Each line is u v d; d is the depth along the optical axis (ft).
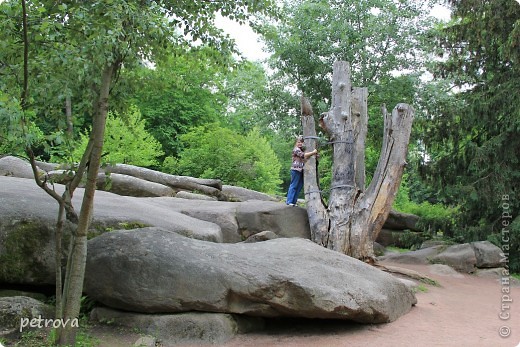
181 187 48.39
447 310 25.25
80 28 16.26
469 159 45.85
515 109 41.86
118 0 15.44
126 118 20.77
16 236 21.07
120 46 15.75
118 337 18.60
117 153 64.59
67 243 21.70
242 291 19.81
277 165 89.56
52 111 16.62
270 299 19.77
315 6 69.46
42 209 22.17
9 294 20.94
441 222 47.96
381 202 34.76
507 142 43.52
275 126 77.36
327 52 69.72
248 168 73.82
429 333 20.38
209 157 73.51
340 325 21.26
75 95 18.04
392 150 35.55
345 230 34.14
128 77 19.77
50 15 16.21
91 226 23.39
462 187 44.75
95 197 28.40
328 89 72.79
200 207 37.22
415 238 49.57
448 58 54.75
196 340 19.08
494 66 47.75
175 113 92.02
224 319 19.69
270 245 23.80
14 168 38.93
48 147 15.42
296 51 70.49
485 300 28.68
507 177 43.04
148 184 45.29
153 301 19.49
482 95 45.65
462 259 38.81
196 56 20.75
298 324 21.54
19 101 15.26
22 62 16.58
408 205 65.62
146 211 27.48
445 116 47.57
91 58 16.34
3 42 15.44
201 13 19.58
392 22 69.15
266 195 51.96
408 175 68.03
